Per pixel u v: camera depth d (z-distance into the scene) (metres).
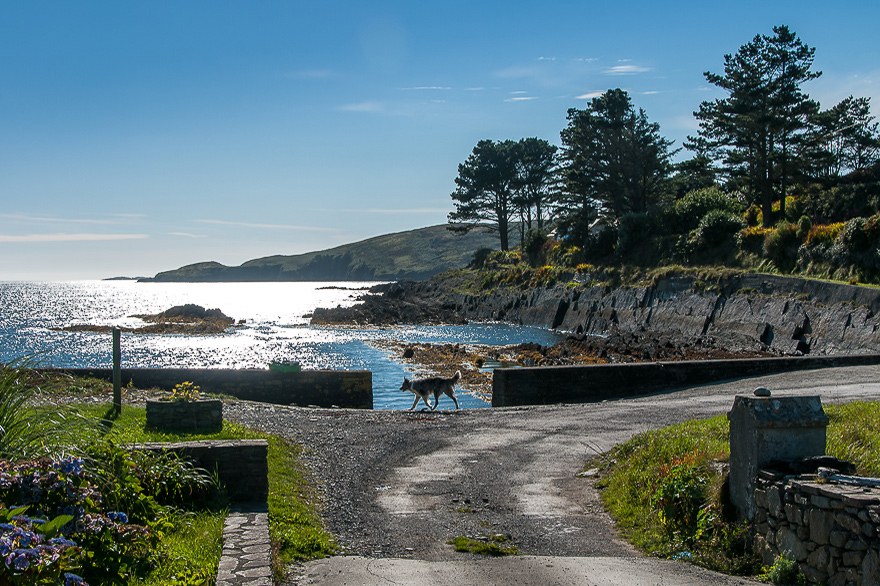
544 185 87.44
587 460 12.59
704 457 8.88
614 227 60.94
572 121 65.06
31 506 5.08
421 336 54.34
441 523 8.70
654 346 37.84
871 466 7.73
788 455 7.21
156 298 147.25
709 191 54.06
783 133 42.72
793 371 23.41
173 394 12.37
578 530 8.67
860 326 30.42
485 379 29.91
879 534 5.42
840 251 34.91
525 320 64.81
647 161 61.75
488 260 88.50
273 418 16.03
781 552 6.64
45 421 6.68
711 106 44.72
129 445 8.06
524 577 6.54
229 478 8.30
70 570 4.50
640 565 7.12
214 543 6.44
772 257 40.53
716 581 6.49
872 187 39.22
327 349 45.28
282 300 128.88
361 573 6.45
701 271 44.41
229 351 44.56
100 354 43.12
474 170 88.31
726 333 38.53
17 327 66.69
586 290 56.88
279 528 7.48
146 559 5.54
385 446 13.59
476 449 13.57
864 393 17.27
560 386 22.55
